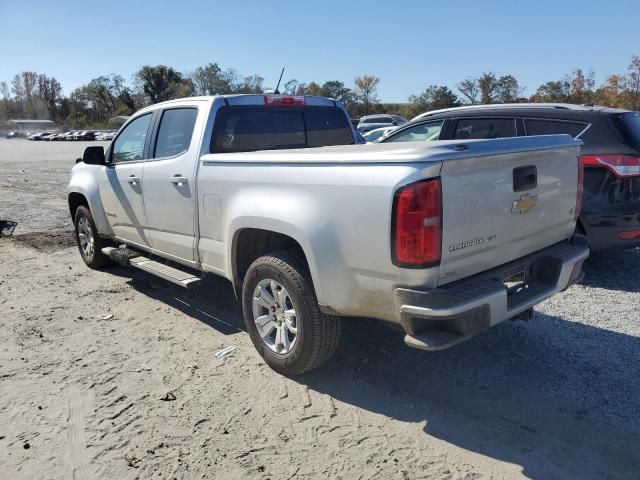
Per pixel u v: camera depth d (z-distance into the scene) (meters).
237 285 4.34
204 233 4.52
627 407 3.46
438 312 2.95
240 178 4.01
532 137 3.54
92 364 4.20
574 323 4.75
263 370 4.06
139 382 3.91
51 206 12.09
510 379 3.83
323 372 4.00
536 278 3.78
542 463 2.97
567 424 3.30
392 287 3.13
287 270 3.68
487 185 3.20
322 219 3.38
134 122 5.63
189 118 4.80
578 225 5.70
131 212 5.50
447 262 3.06
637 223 5.46
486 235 3.24
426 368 4.01
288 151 4.16
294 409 3.53
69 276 6.57
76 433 3.31
